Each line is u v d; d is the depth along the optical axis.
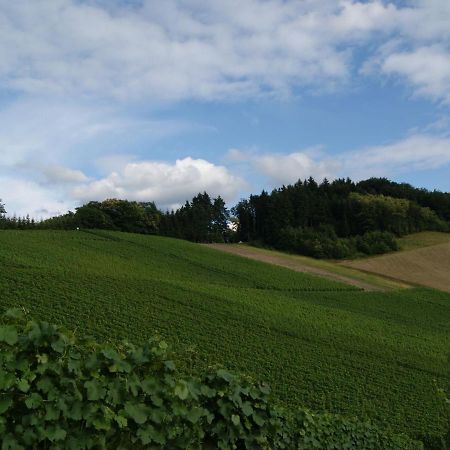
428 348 40.50
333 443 11.52
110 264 56.59
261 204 131.38
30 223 101.75
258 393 6.78
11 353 4.54
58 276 40.44
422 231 127.12
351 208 127.94
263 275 65.12
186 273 60.00
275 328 37.78
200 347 30.89
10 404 4.38
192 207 136.25
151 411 5.30
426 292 69.62
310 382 28.41
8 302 32.31
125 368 5.16
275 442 7.76
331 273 76.81
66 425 4.71
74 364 4.87
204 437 6.26
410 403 27.31
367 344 38.19
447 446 14.94
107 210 110.31
